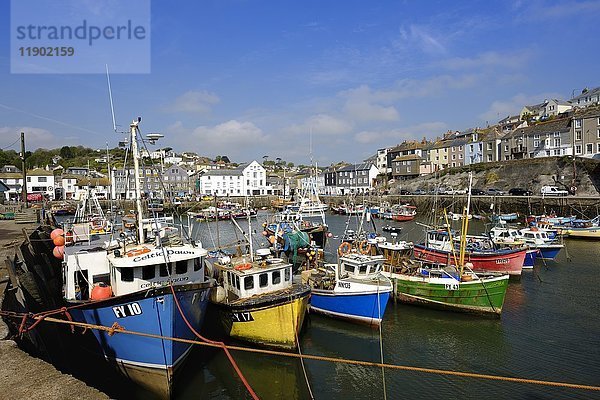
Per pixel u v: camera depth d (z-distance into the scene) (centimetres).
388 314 1939
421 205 7131
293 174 13862
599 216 4462
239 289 1530
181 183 10856
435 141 11519
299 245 2809
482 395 1259
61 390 705
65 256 1461
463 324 1817
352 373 1398
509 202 5844
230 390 1290
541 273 2742
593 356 1493
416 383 1331
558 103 10300
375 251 2353
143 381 1193
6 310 1087
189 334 1258
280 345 1473
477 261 2562
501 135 9000
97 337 1211
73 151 15475
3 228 2895
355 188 11219
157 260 1255
